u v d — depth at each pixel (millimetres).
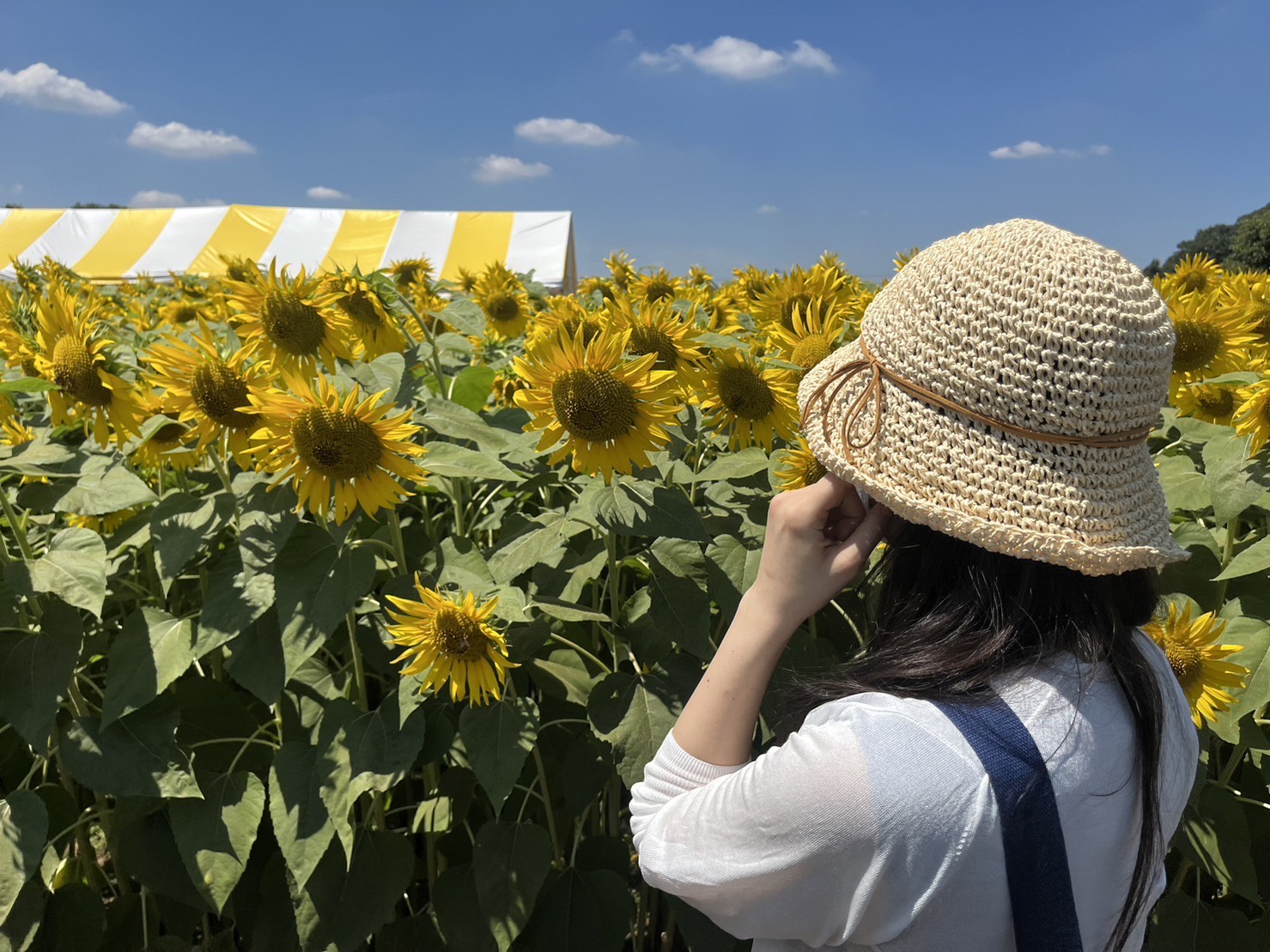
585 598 2594
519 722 2047
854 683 1026
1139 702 974
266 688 2061
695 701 1135
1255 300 3387
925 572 1032
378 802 2303
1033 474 914
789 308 3410
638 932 2586
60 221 19469
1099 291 897
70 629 2100
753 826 944
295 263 18828
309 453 2008
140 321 4500
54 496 2248
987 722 905
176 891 2127
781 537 1094
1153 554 914
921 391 956
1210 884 2652
